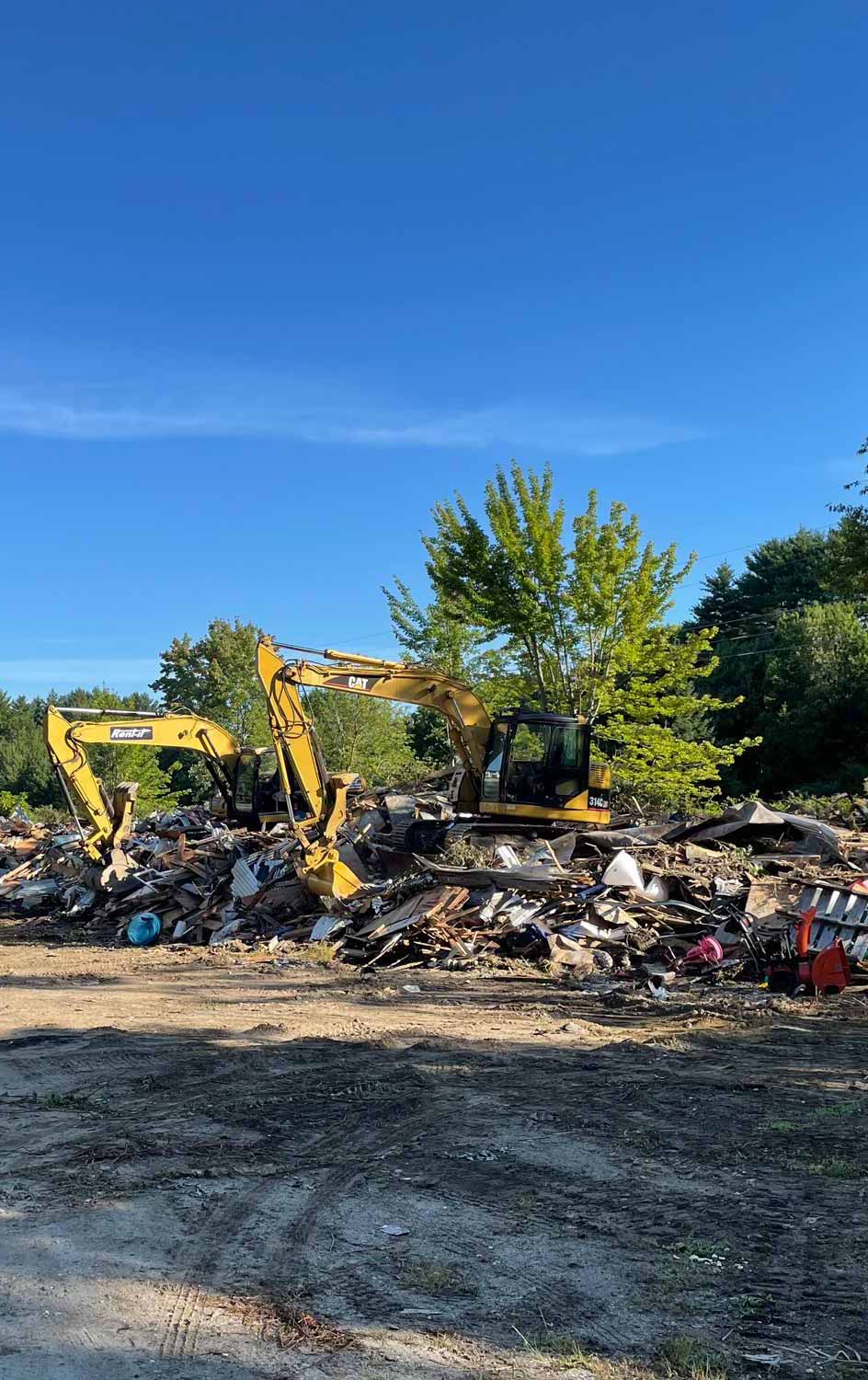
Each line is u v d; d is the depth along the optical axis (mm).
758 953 15156
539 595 31844
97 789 23672
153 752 56750
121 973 16844
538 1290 5355
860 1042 11125
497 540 32188
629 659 31344
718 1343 4766
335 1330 4941
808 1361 4598
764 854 20125
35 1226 6316
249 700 58562
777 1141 7695
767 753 55312
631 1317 5051
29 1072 10398
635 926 16594
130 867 23250
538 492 31688
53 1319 5066
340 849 20953
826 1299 5184
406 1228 6207
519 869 17906
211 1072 10266
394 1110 8742
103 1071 10383
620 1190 6766
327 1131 8266
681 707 32062
